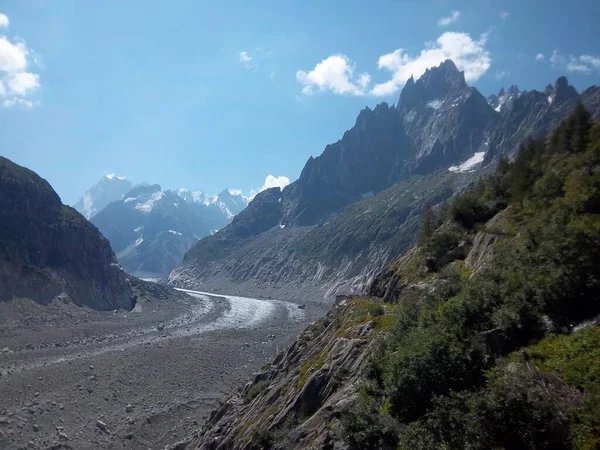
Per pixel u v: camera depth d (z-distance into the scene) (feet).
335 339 85.10
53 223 324.19
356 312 93.81
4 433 119.96
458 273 75.51
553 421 32.91
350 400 56.75
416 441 38.42
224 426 100.68
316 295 538.88
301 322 325.21
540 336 44.14
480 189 116.98
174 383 172.76
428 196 631.15
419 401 44.93
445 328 48.96
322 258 628.28
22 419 127.54
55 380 157.07
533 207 77.82
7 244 272.10
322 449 51.13
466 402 37.06
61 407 138.92
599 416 31.89
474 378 43.37
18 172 330.75
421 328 53.67
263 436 70.18
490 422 34.50
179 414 149.38
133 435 133.39
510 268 54.80
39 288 268.21
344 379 66.59
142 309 340.18
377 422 46.60
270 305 438.81
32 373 160.45
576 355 38.91
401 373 46.75
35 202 318.04
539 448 32.50
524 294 48.03
